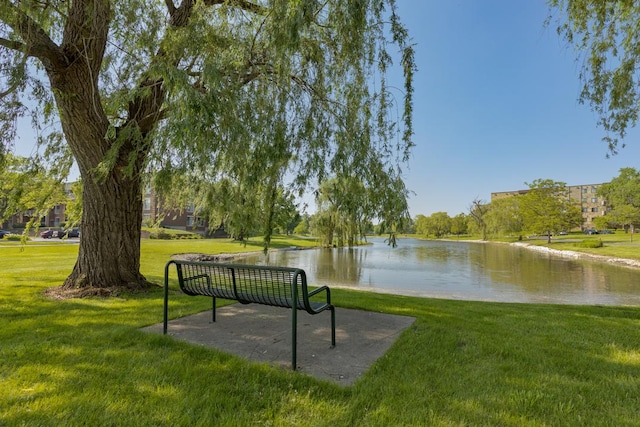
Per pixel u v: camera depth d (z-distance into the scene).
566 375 2.66
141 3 5.25
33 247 18.48
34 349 2.94
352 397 2.22
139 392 2.23
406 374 2.60
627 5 5.25
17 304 4.73
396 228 5.05
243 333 3.65
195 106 3.72
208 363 2.73
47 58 4.79
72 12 5.07
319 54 4.76
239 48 4.58
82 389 2.25
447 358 2.97
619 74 5.49
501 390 2.36
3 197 6.86
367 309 5.00
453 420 1.97
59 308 4.55
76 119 5.21
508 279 14.35
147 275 8.77
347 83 4.88
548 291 11.60
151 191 5.25
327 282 13.33
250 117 4.42
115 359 2.78
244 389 2.30
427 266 19.16
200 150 3.96
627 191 35.12
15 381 2.33
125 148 5.62
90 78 5.19
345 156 4.84
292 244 36.81
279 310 4.72
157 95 5.54
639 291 11.64
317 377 2.53
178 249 24.30
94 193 5.74
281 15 4.09
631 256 21.17
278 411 2.04
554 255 27.06
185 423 1.89
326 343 3.35
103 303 4.91
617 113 5.55
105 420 1.90
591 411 2.11
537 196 39.75
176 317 4.24
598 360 2.99
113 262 5.86
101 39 5.20
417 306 5.49
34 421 1.87
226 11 4.83
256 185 4.70
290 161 4.77
